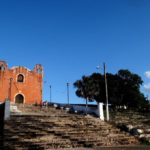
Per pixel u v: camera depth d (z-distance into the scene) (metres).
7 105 24.77
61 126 24.86
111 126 27.47
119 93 56.94
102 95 55.31
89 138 22.81
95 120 28.78
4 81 60.25
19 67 62.09
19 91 60.91
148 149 20.25
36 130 22.73
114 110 46.25
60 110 39.69
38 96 62.12
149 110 48.25
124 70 58.53
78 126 25.56
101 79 56.66
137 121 32.78
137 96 57.69
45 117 26.89
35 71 63.38
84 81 51.72
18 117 25.70
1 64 60.69
